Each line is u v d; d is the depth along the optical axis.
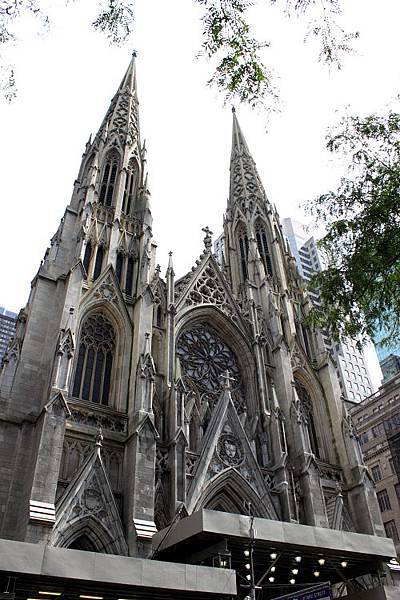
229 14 19.34
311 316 29.03
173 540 31.17
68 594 25.38
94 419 40.34
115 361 45.81
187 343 53.53
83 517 34.12
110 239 53.38
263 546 30.92
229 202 80.12
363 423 92.88
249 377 54.47
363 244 25.69
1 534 32.69
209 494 40.75
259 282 64.19
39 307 44.97
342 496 49.34
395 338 25.73
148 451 38.50
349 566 35.94
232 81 19.92
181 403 43.81
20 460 36.12
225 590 26.67
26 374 40.56
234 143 88.88
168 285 53.91
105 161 62.75
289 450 49.28
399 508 79.19
